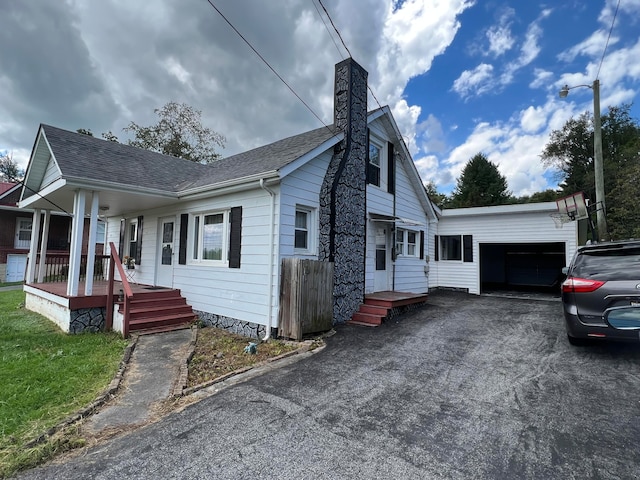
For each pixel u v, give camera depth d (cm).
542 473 230
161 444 275
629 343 510
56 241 1880
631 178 1697
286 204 657
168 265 923
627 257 457
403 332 650
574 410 320
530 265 1706
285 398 361
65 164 702
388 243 998
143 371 462
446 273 1399
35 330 695
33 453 258
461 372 432
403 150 1049
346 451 259
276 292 637
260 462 246
